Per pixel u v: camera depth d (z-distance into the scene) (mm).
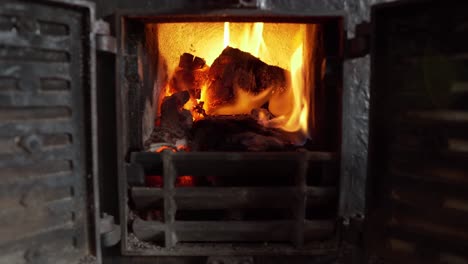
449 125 346
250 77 611
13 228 355
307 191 439
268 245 454
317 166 451
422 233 374
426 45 358
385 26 390
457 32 336
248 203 443
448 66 343
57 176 382
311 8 424
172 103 537
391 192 396
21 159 356
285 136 531
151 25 496
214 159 430
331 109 449
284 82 605
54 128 376
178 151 455
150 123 510
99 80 427
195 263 454
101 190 442
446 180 352
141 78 458
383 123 399
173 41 613
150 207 449
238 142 489
